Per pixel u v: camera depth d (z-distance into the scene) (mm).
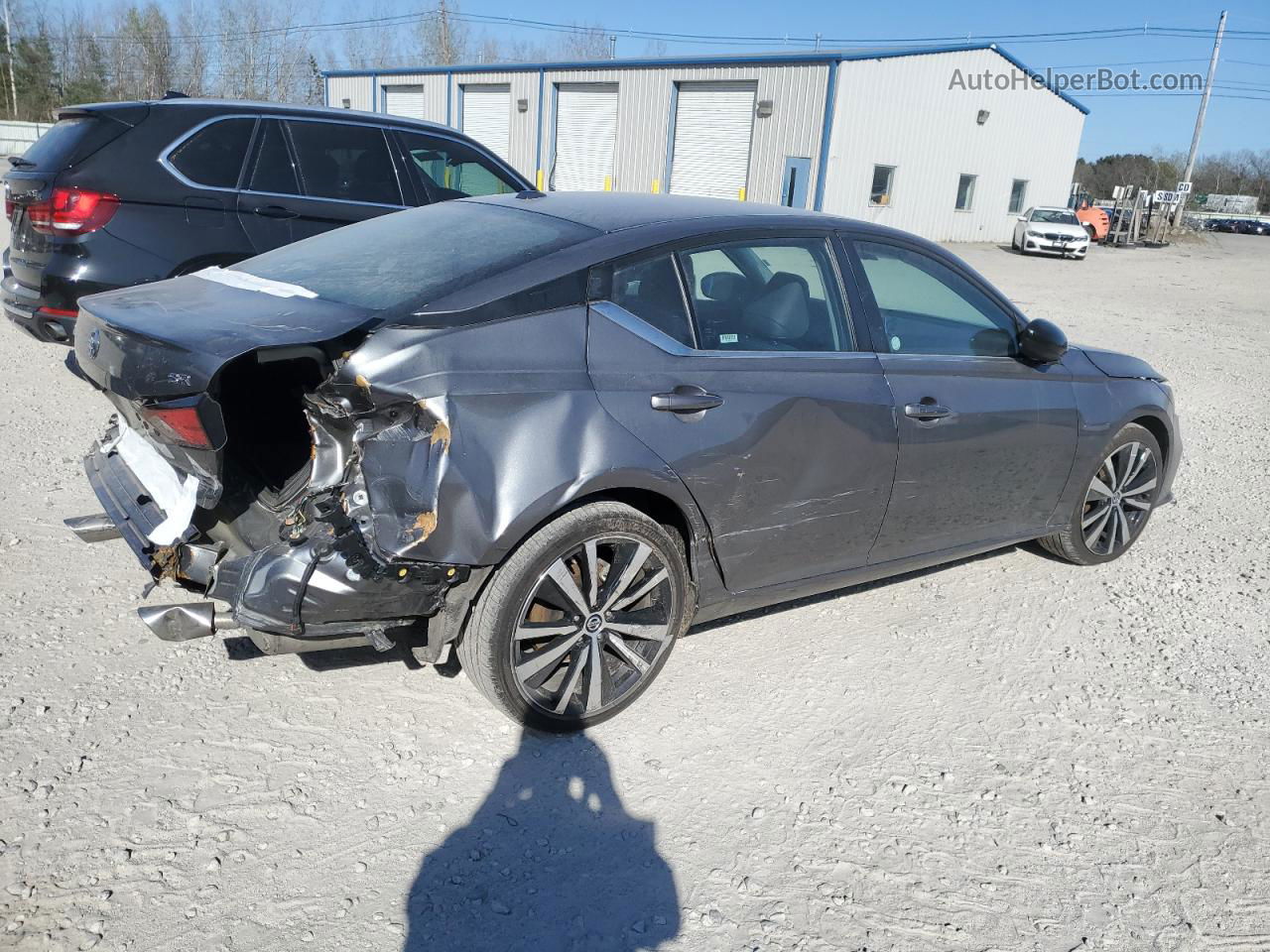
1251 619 4414
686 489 3127
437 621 2902
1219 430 8141
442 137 7270
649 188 31328
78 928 2277
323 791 2814
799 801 2932
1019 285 19453
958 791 3035
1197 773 3225
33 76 56688
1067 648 4035
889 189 29906
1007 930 2498
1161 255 33562
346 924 2355
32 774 2775
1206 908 2625
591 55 65062
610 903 2490
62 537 4309
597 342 3016
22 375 6945
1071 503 4555
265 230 6320
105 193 5691
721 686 3533
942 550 4109
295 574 2639
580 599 3031
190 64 58500
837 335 3607
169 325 2803
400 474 2686
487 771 2965
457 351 2775
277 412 3281
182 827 2625
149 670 3348
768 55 27734
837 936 2434
